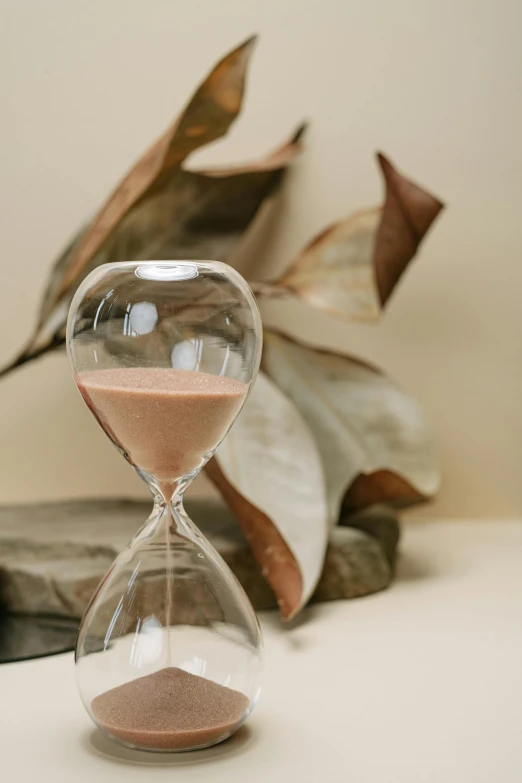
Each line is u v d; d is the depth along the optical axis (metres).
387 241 0.62
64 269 0.68
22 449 0.74
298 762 0.38
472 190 0.74
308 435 0.57
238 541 0.58
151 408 0.38
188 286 0.39
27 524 0.63
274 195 0.73
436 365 0.75
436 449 0.75
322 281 0.65
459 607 0.56
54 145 0.73
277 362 0.67
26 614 0.55
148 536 0.41
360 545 0.58
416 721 0.41
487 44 0.73
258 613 0.56
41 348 0.67
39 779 0.37
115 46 0.73
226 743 0.40
